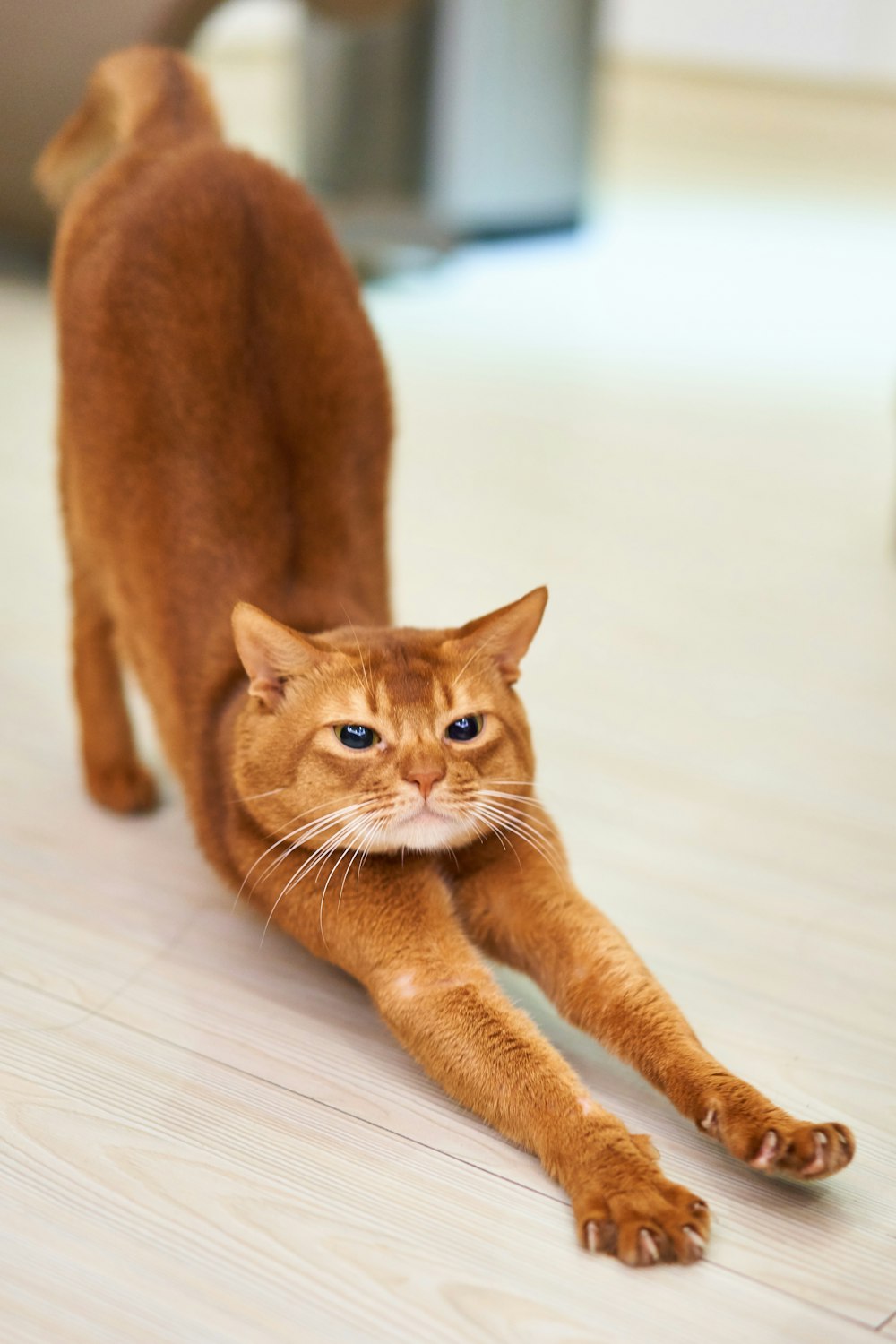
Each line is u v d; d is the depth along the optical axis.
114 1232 0.70
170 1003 0.81
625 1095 0.77
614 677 1.09
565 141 2.27
